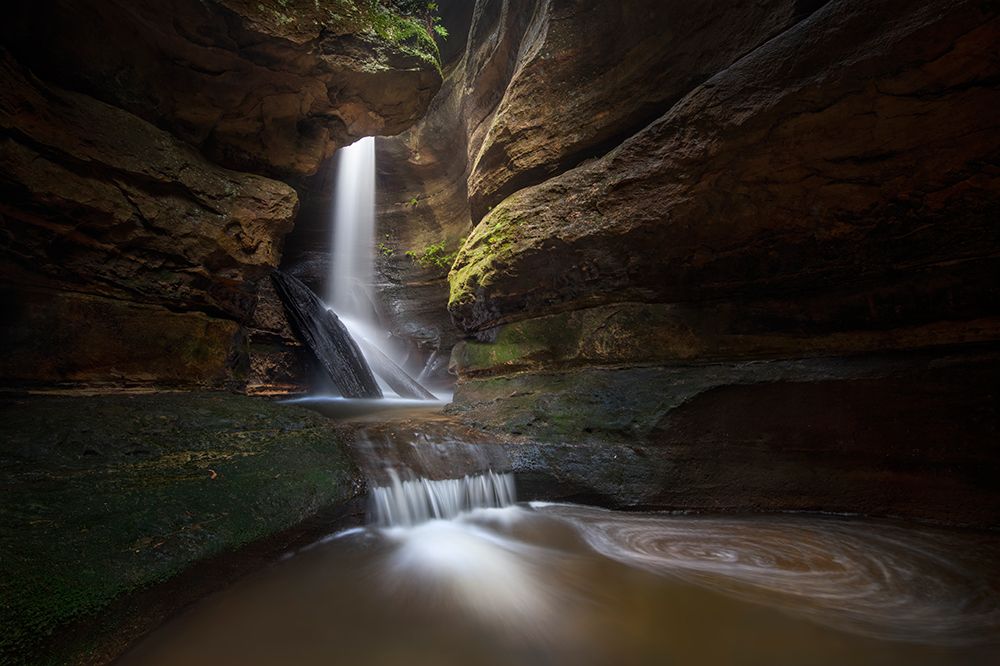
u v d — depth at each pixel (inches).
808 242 211.6
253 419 217.0
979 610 135.3
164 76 237.8
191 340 251.1
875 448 199.0
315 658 116.2
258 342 426.6
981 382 178.7
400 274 649.0
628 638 128.6
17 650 87.8
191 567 128.4
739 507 215.2
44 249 194.4
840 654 119.6
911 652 119.1
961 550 165.9
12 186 178.9
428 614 138.7
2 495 122.0
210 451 180.9
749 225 220.4
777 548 180.1
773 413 217.9
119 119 217.6
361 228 626.8
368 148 591.8
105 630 104.7
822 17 182.4
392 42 278.5
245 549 145.6
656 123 240.1
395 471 213.3
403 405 418.6
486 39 435.5
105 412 181.9
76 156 197.9
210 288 263.1
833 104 182.2
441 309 646.5
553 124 304.8
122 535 124.1
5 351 185.0
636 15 265.7
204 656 113.6
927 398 188.5
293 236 605.0
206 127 263.0
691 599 147.3
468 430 268.2
